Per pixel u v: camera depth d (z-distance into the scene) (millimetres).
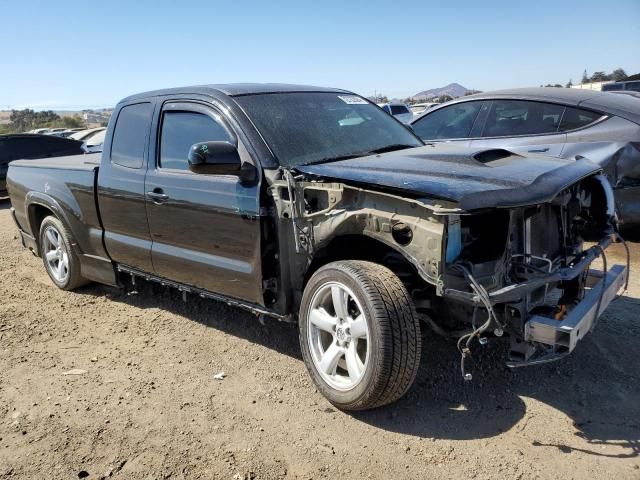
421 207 2957
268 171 3629
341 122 4316
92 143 15336
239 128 3844
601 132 6141
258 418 3371
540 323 2984
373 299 3078
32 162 6125
